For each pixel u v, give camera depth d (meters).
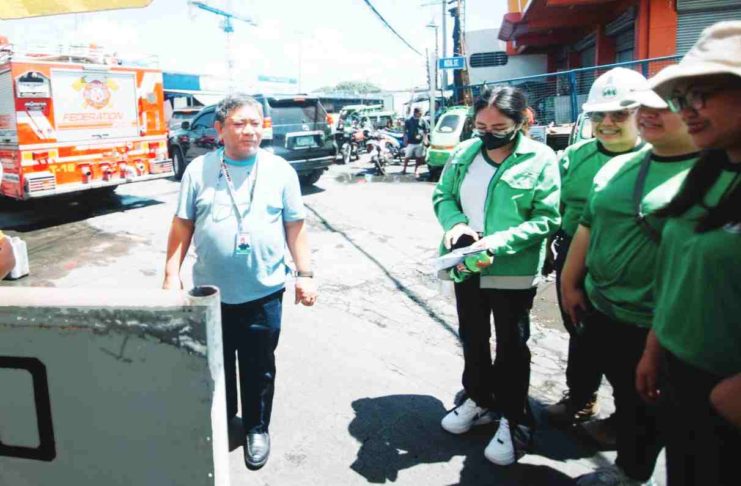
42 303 1.15
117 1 2.38
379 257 6.12
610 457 2.66
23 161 7.66
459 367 3.62
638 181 2.03
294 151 9.70
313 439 2.84
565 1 11.22
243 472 2.59
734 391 1.28
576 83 11.37
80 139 8.27
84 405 1.20
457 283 2.66
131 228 7.78
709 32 1.32
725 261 1.33
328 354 3.80
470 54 21.92
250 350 2.61
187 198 2.53
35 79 7.61
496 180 2.48
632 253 2.06
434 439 2.83
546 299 4.80
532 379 3.43
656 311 1.64
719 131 1.33
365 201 9.38
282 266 2.64
